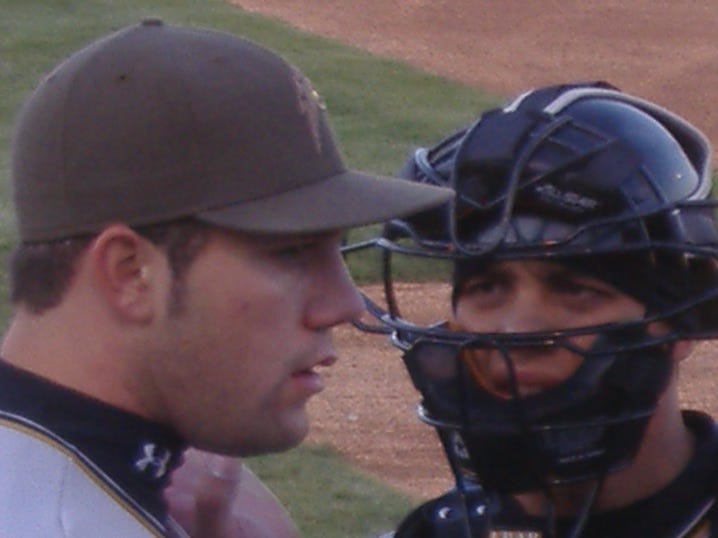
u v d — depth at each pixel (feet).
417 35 94.32
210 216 7.96
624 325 9.49
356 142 69.97
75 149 8.04
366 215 8.25
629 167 9.59
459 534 10.49
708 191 10.11
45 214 8.16
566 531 9.94
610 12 99.04
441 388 9.91
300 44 89.51
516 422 9.61
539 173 9.56
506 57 90.07
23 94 77.46
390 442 36.11
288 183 8.20
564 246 9.48
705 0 102.53
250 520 10.84
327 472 33.04
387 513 30.32
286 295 8.20
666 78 85.61
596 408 9.53
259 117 8.14
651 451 9.68
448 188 9.75
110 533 7.89
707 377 40.83
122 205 8.00
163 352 8.11
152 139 7.96
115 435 8.18
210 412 8.22
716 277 10.01
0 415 8.10
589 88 10.25
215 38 8.38
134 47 8.18
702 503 9.63
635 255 9.55
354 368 42.01
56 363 8.22
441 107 78.23
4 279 44.01
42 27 89.25
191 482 10.16
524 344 9.53
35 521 7.72
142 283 8.09
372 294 36.96
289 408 8.36
